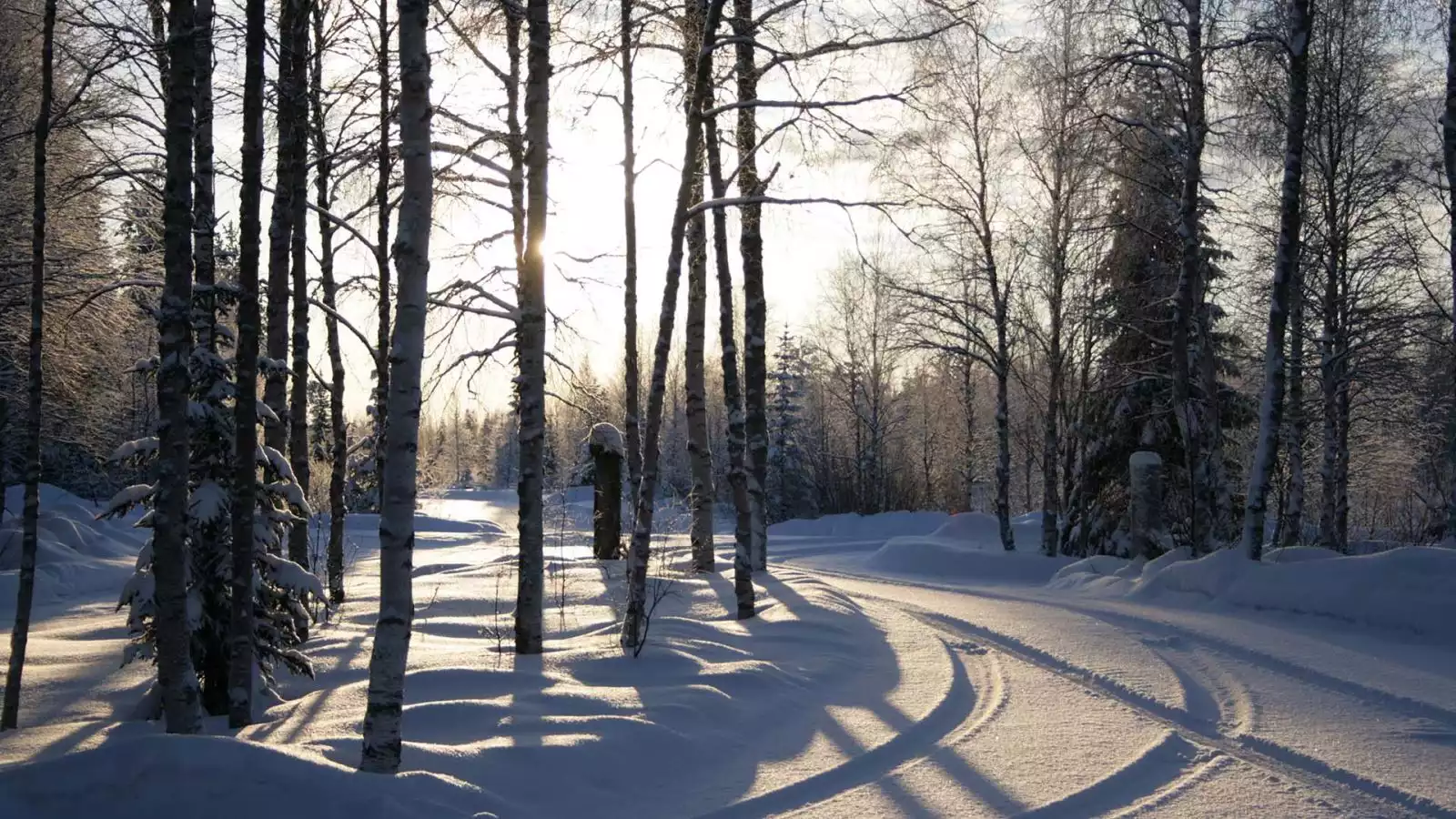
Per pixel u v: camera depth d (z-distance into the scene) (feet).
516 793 19.24
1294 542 70.69
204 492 27.12
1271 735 24.03
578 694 24.79
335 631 39.19
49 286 54.39
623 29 38.06
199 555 27.17
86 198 53.62
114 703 29.19
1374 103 68.13
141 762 17.62
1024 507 218.59
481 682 26.07
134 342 68.13
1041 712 26.78
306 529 41.11
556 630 37.76
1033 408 147.84
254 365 24.49
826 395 193.98
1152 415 81.51
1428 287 70.74
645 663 29.01
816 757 22.50
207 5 28.66
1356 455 115.44
